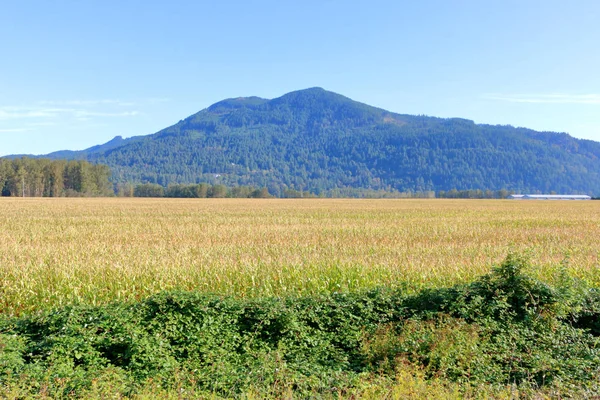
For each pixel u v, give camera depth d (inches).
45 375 341.4
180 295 450.6
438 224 1530.5
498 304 459.5
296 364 380.5
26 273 629.9
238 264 697.0
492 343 417.1
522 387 352.2
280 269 663.8
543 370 376.8
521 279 486.9
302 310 450.6
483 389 343.0
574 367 378.6
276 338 424.2
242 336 422.6
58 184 5905.5
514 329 438.9
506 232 1269.7
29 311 531.8
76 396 321.4
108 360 377.7
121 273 645.3
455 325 434.0
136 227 1370.6
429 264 714.2
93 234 1173.7
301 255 807.7
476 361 385.1
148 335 404.8
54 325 409.1
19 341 383.6
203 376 356.5
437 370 377.7
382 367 382.3
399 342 404.8
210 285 613.9
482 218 1845.5
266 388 339.9
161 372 359.6
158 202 3639.3
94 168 6446.9
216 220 1674.5
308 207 2859.3
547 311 458.6
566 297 471.8
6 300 556.4
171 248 902.4
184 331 418.3
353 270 663.8
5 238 1060.5
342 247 933.2
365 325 444.5
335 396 331.3
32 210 2262.6
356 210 2484.0
